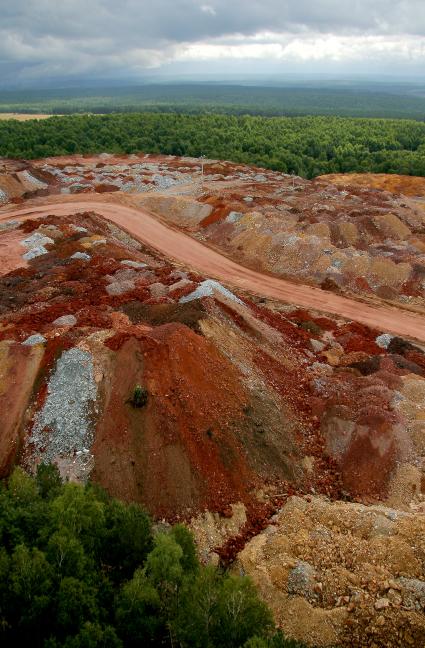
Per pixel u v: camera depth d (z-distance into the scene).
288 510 25.41
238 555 23.22
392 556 21.44
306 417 32.19
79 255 55.41
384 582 20.33
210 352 32.06
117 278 48.62
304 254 58.62
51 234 62.31
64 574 16.55
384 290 53.28
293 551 22.84
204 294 40.22
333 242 62.94
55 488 21.66
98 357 30.20
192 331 32.75
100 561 18.59
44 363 30.50
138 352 29.20
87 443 26.84
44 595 15.60
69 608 15.46
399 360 39.31
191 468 25.70
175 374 28.86
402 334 45.62
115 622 16.11
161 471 25.41
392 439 29.36
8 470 26.30
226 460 26.75
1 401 28.69
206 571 16.52
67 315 36.78
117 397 27.95
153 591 16.25
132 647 15.91
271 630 16.34
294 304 50.88
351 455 29.17
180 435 26.39
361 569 21.28
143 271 49.62
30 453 26.83
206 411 28.14
